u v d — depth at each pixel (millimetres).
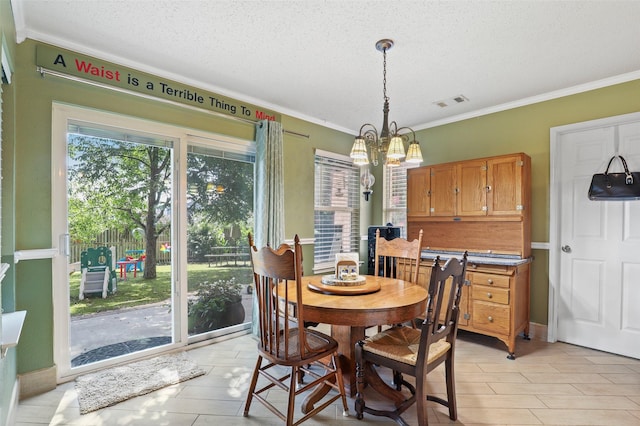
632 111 2672
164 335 2754
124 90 2436
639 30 2064
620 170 2746
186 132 2857
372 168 4676
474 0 1796
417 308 1825
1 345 1315
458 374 2416
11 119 1923
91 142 2398
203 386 2223
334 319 1706
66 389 2137
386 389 2027
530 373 2430
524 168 2994
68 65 2207
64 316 2250
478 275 2934
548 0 1791
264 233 3180
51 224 2174
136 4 1839
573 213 3004
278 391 2176
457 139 3746
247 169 3371
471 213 3244
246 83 2883
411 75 2719
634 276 2691
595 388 2209
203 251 3025
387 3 1826
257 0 1807
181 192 2832
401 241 2715
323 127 3988
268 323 1818
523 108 3266
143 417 1872
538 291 3162
